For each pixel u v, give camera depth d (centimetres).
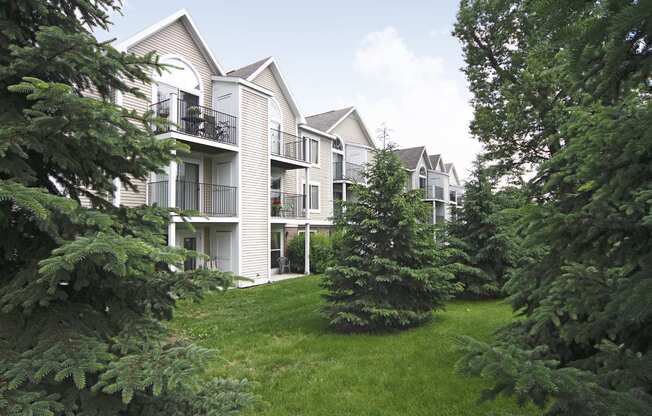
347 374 460
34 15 252
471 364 180
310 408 379
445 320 735
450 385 423
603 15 140
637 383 193
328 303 704
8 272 230
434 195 2809
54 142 217
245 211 1221
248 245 1230
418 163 2747
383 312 626
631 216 212
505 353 179
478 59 1518
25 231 235
